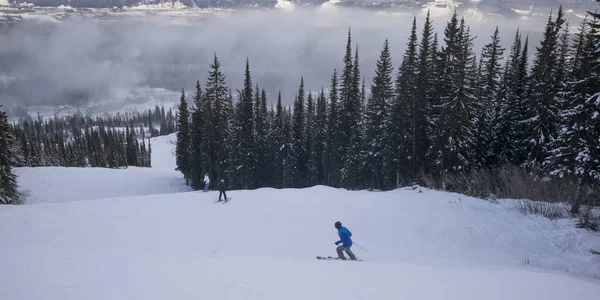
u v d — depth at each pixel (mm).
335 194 25125
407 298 6344
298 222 17781
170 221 17625
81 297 6098
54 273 7531
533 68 31297
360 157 39219
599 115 16672
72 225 16750
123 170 64562
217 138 47562
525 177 24203
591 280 9352
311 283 7102
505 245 15445
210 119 46344
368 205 21234
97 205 21031
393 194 24766
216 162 48156
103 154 91375
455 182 27828
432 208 20234
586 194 20172
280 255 13141
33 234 15312
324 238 15633
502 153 33094
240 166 46438
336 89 45812
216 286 6820
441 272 8227
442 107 29438
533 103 28297
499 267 12047
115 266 8148
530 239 15992
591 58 17484
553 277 8078
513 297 6566
